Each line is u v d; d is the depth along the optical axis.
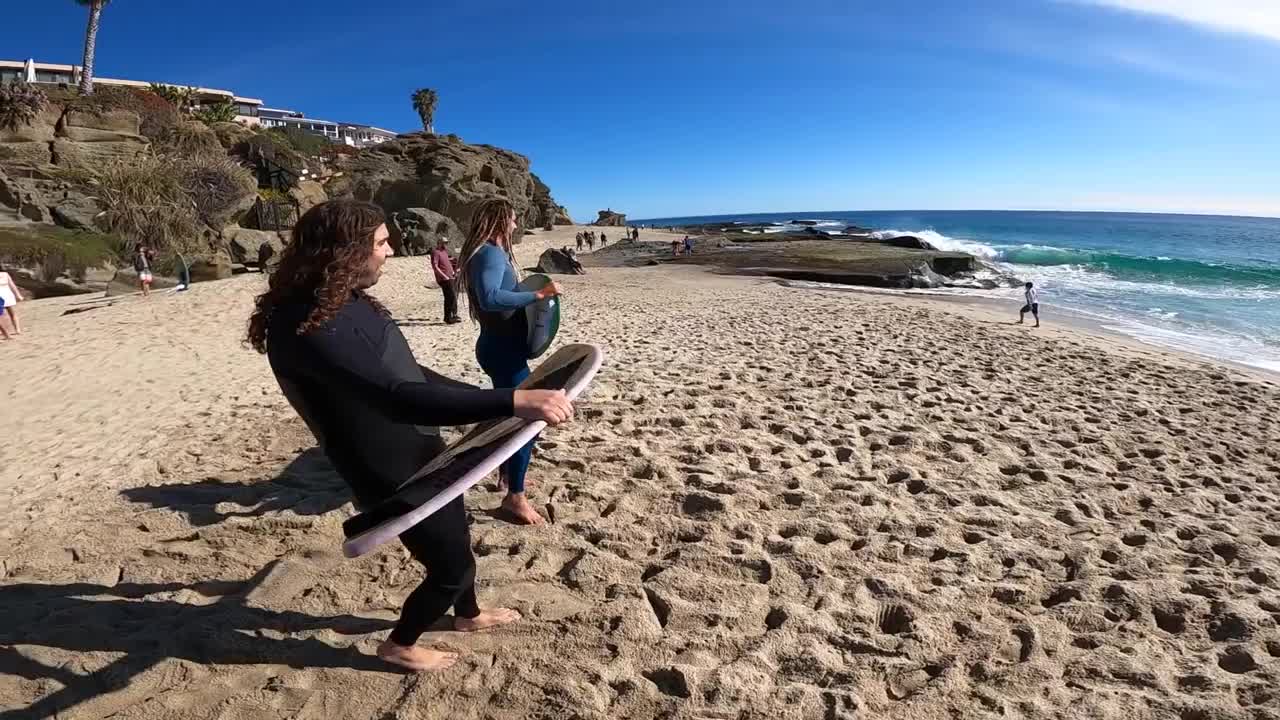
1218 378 7.87
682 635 2.64
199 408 6.44
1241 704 2.27
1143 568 3.18
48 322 13.13
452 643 2.56
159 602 2.86
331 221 1.83
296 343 1.80
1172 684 2.38
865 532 3.52
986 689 2.34
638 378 6.69
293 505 3.87
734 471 4.24
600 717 2.19
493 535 3.41
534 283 3.41
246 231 27.44
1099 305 18.48
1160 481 4.37
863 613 2.78
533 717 2.20
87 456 5.17
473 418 1.80
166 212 24.19
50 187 23.06
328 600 2.87
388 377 1.81
